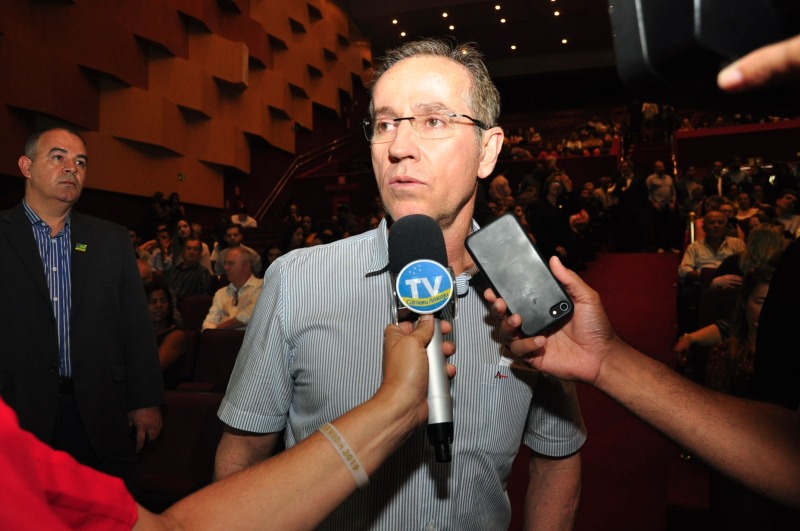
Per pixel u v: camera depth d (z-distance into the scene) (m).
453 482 1.13
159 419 2.41
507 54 20.08
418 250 1.06
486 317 1.22
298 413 1.20
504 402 1.19
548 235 7.50
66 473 0.55
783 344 1.17
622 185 10.68
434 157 1.17
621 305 7.26
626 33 0.40
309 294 1.21
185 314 5.64
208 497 0.66
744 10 0.36
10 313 2.13
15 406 2.09
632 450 3.92
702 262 6.04
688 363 3.38
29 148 2.29
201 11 11.19
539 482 1.34
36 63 7.93
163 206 9.59
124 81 9.55
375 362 1.15
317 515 0.70
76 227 2.32
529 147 18.22
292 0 14.85
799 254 1.17
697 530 2.29
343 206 11.95
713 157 12.43
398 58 1.23
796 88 0.41
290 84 15.01
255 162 14.08
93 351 2.23
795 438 0.88
